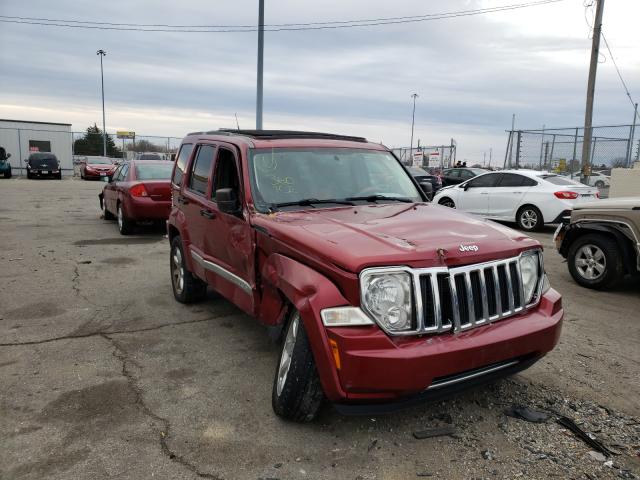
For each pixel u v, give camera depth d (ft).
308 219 12.21
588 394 12.42
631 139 57.67
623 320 18.21
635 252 21.42
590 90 58.08
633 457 9.88
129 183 35.17
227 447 10.12
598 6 56.39
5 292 21.07
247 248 13.10
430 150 99.55
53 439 10.35
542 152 62.69
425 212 13.32
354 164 15.46
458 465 9.61
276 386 11.13
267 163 14.30
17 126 124.88
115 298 20.42
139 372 13.52
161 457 9.78
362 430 10.75
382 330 9.34
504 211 43.09
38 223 41.93
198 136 19.03
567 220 23.93
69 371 13.55
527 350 10.48
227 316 18.20
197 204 16.97
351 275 9.43
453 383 9.64
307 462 9.66
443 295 9.84
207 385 12.80
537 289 11.58
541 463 9.67
